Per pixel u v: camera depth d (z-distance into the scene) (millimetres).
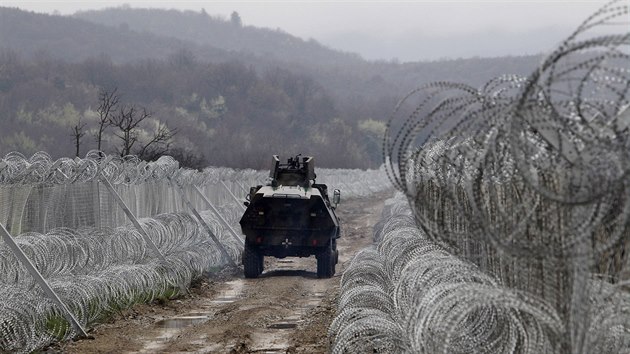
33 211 30609
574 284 11492
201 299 34938
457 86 12547
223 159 195875
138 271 31500
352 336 18328
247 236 42594
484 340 14633
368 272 25875
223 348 23594
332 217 43156
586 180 11430
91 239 29656
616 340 12719
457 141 14844
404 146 13172
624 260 12391
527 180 11086
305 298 35594
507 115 12031
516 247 12008
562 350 11773
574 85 11227
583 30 10297
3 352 21766
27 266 24469
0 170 26641
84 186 34438
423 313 14242
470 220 12633
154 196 45656
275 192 42531
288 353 22562
